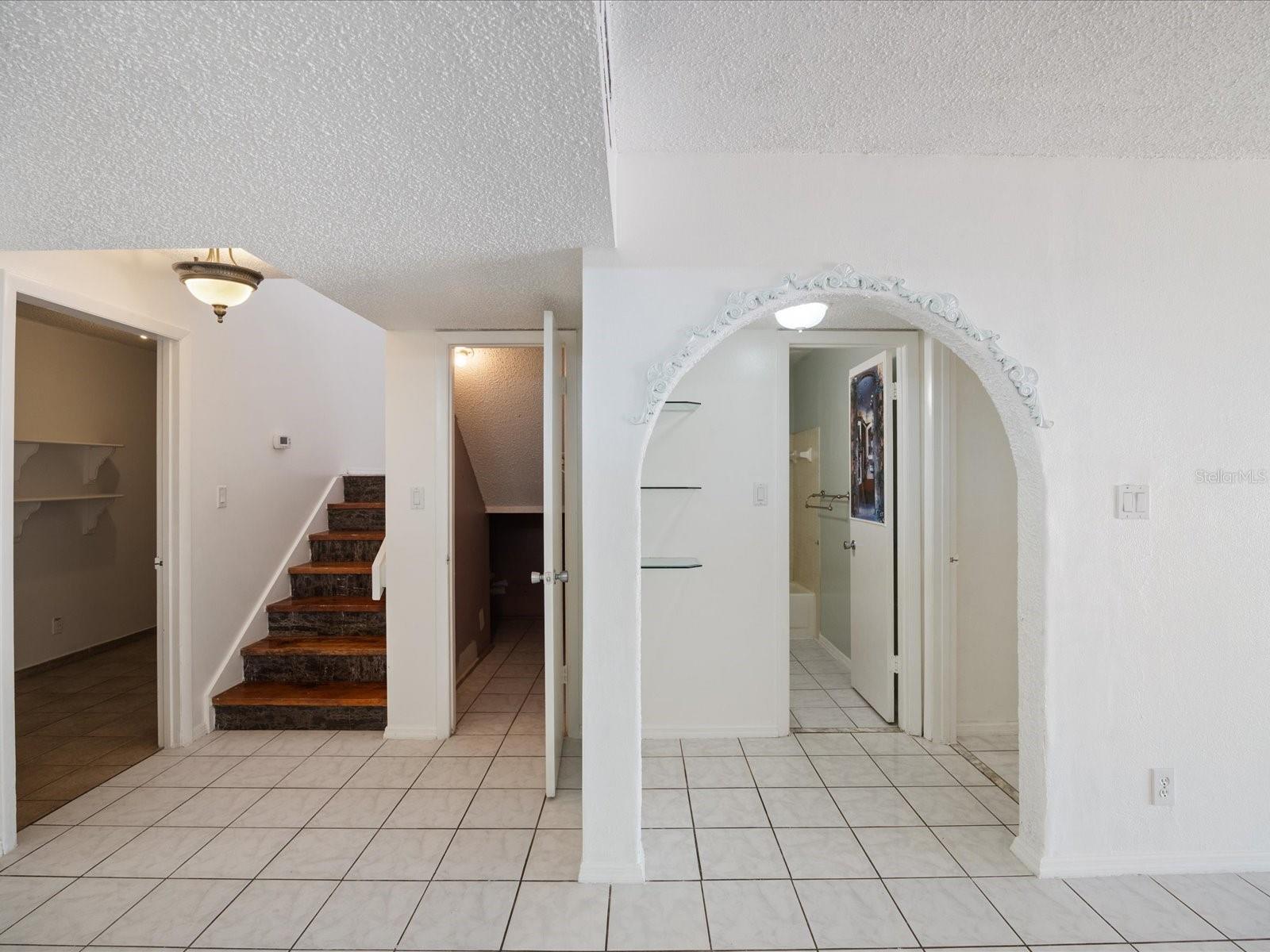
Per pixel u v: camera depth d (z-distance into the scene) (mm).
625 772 1974
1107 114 1722
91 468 4418
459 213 1683
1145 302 1984
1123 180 1975
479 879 1988
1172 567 1993
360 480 4672
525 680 4039
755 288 1932
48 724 3279
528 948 1696
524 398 3932
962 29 1348
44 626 4188
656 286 1937
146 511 5008
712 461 3098
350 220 1729
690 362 1944
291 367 4043
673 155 1931
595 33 999
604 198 1594
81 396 4375
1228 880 1965
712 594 3092
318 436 4383
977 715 3131
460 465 3990
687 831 2262
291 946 1705
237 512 3463
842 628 4340
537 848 2158
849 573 4137
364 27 980
